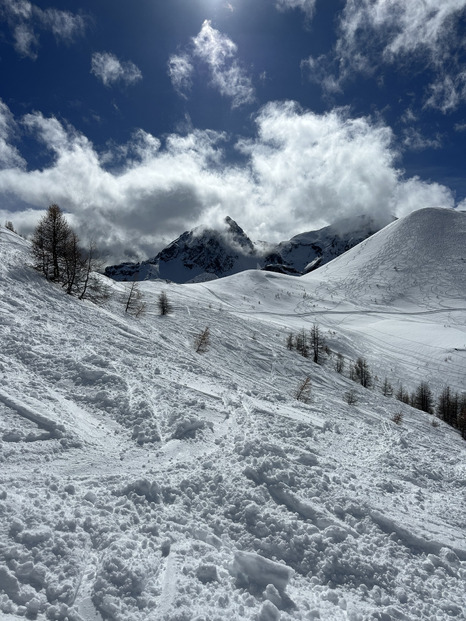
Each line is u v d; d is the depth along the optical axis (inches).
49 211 1200.8
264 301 6117.1
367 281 7460.6
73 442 341.4
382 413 1267.2
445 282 7130.9
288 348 2082.9
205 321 2058.3
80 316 898.7
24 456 305.1
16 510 229.3
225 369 1087.0
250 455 355.9
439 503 365.7
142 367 600.4
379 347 3905.0
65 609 180.1
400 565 256.2
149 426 402.0
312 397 1099.9
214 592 203.6
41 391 418.6
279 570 218.2
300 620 194.4
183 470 327.6
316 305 6136.8
